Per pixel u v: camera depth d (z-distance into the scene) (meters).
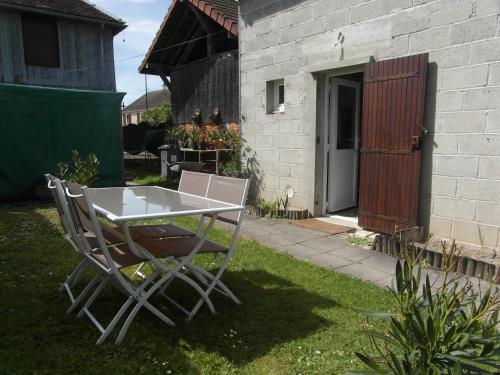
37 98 7.42
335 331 2.67
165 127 12.30
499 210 3.94
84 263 3.17
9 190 7.26
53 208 6.73
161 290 3.13
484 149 4.00
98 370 2.22
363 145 4.99
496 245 3.99
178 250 2.81
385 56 4.75
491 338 1.73
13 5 12.09
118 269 2.54
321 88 5.73
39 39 13.16
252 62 6.69
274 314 2.91
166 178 9.88
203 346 2.49
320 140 5.86
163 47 10.32
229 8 8.83
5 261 3.90
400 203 4.62
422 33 4.38
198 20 9.63
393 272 3.80
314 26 5.58
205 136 9.43
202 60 9.74
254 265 3.92
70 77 13.84
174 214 2.56
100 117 8.20
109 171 8.44
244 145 7.04
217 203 3.09
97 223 2.41
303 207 6.09
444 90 4.24
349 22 5.11
